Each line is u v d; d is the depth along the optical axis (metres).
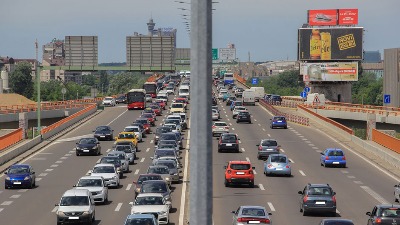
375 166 112.19
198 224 10.91
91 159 119.69
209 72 11.03
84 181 76.81
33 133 148.00
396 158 111.56
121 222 64.94
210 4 11.01
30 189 88.31
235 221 54.84
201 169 10.98
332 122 169.75
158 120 192.12
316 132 164.75
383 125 174.88
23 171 89.12
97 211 71.56
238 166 87.88
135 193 78.19
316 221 64.88
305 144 141.12
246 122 185.88
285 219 66.00
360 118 190.62
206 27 10.97
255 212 54.72
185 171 103.94
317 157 122.38
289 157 121.94
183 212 70.44
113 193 84.38
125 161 103.50
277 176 99.50
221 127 153.38
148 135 158.38
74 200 63.81
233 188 87.81
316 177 98.56
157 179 78.81
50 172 104.56
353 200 79.00
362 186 90.50
